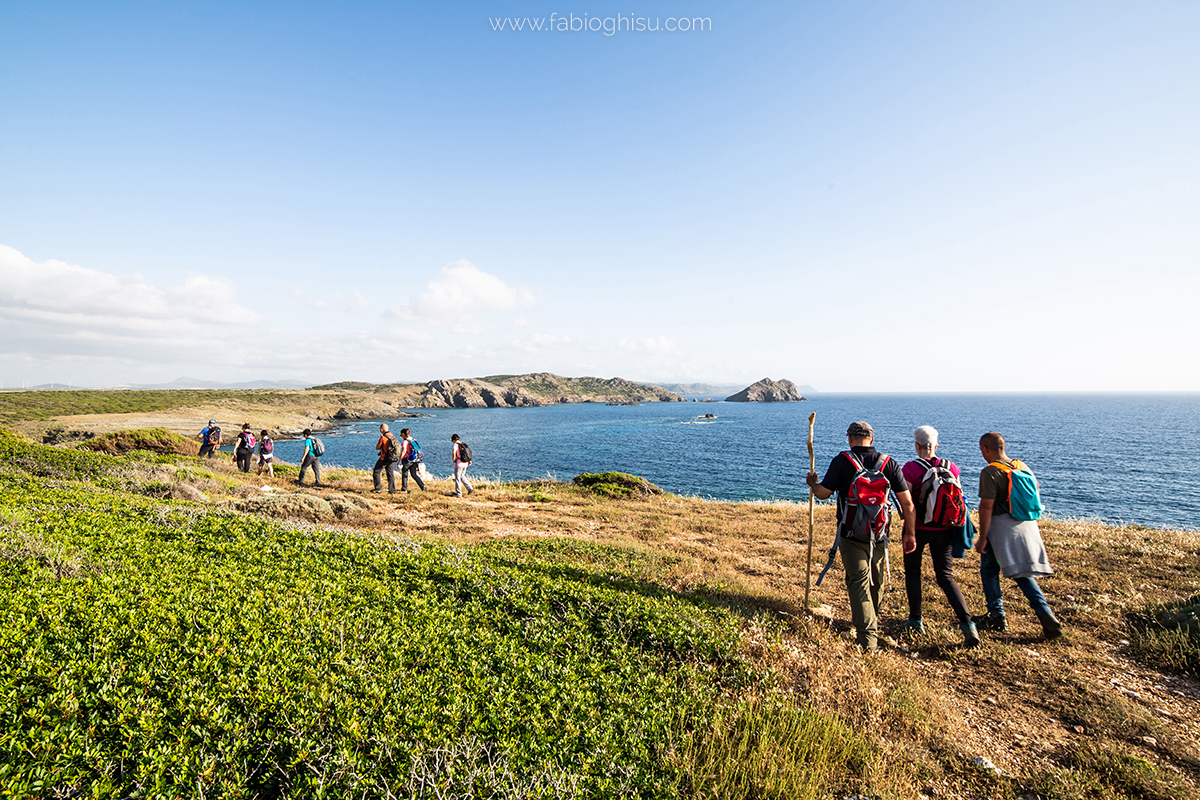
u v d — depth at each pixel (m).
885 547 5.62
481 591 5.93
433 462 47.09
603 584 6.67
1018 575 5.66
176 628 4.05
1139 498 29.23
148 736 2.93
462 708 3.53
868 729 3.94
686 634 5.14
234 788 2.71
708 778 3.28
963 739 3.95
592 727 3.58
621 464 45.50
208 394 128.75
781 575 8.36
